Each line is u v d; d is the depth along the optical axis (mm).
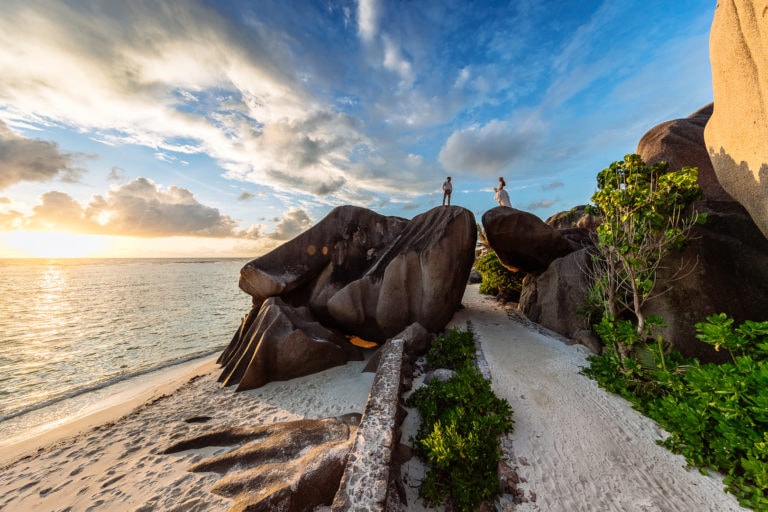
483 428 4621
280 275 12281
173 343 16188
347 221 13602
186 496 4648
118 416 7949
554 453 4613
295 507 4023
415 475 4492
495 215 11828
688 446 4316
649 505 3682
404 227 13688
